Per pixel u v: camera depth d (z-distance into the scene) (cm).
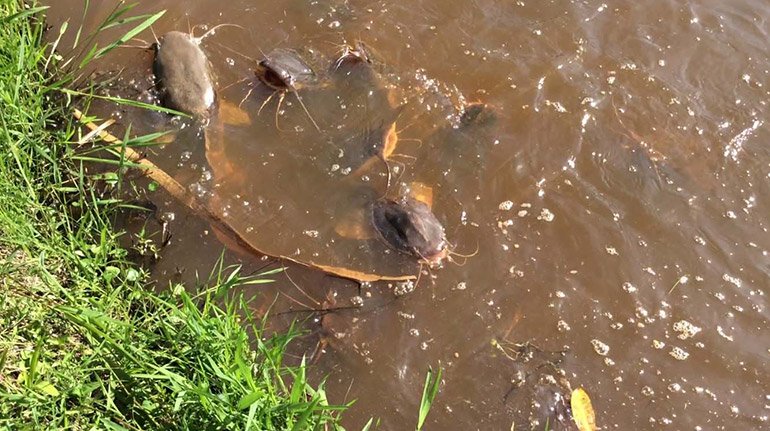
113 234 212
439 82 234
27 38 226
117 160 219
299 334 201
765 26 246
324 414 192
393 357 203
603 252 215
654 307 209
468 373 202
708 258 215
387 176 221
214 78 232
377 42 239
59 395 185
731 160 226
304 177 221
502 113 230
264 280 203
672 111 232
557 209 219
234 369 188
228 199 218
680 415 199
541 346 205
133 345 190
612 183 222
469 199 219
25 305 192
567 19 245
